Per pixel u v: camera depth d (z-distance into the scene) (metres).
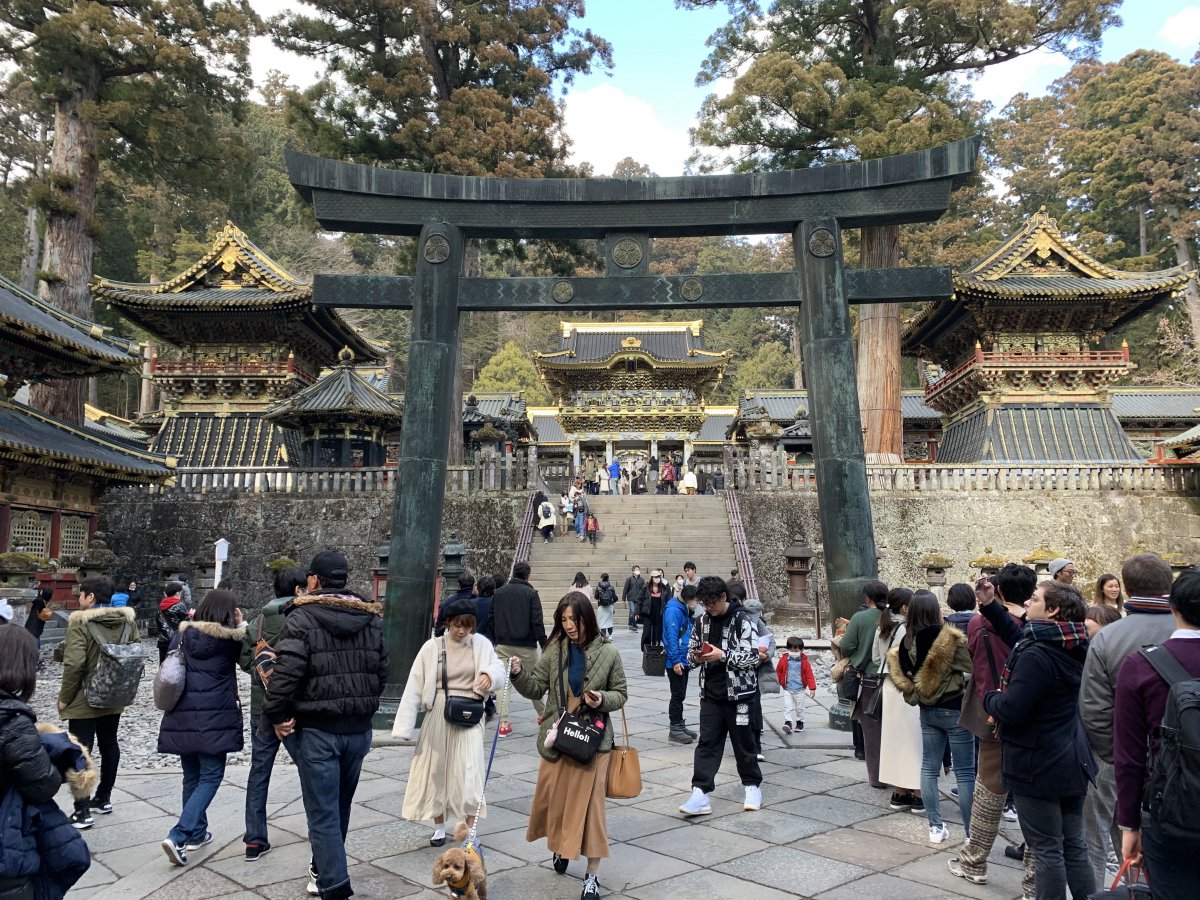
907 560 26.84
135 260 52.41
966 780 5.25
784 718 9.62
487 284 9.90
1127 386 46.31
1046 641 3.97
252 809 5.30
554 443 54.50
